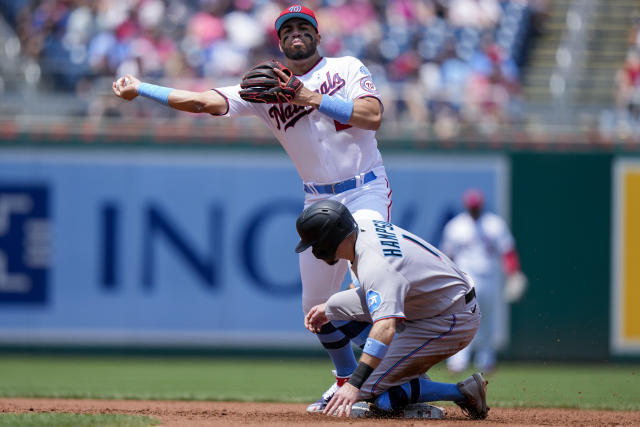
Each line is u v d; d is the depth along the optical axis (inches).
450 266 664.4
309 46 724.7
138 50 1894.7
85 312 1683.1
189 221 1688.0
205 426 610.9
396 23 2102.6
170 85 1753.2
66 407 852.0
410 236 655.8
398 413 688.4
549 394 1167.0
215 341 1676.9
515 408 885.8
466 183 1685.5
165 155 1691.7
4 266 1684.3
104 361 1672.0
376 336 615.5
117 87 738.8
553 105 1814.7
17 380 1342.3
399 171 1686.8
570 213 1678.2
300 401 975.0
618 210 1676.9
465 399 687.7
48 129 1694.1
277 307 1676.9
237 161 1692.9
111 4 2007.9
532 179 1685.5
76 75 1825.8
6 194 1691.7
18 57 1895.9
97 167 1696.6
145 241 1688.0
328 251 637.9
